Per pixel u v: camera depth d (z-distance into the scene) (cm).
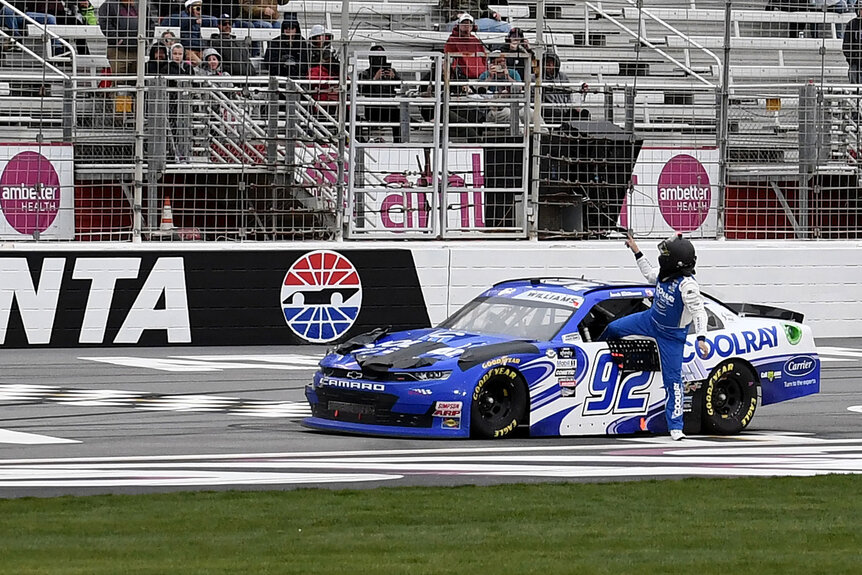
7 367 4684
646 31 7381
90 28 6184
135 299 5322
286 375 4588
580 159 5628
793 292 5912
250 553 1959
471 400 3256
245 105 5400
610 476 2747
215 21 5678
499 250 5578
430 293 5541
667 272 3359
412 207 5628
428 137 5678
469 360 3278
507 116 5678
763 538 2117
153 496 2414
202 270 5375
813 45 7600
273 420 3616
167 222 5391
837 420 3847
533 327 3462
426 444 3197
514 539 2081
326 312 5475
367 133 5612
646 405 3484
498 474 2744
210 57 5575
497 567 1861
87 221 5388
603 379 3422
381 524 2192
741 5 7531
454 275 5559
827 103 5991
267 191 5481
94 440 3238
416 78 6356
